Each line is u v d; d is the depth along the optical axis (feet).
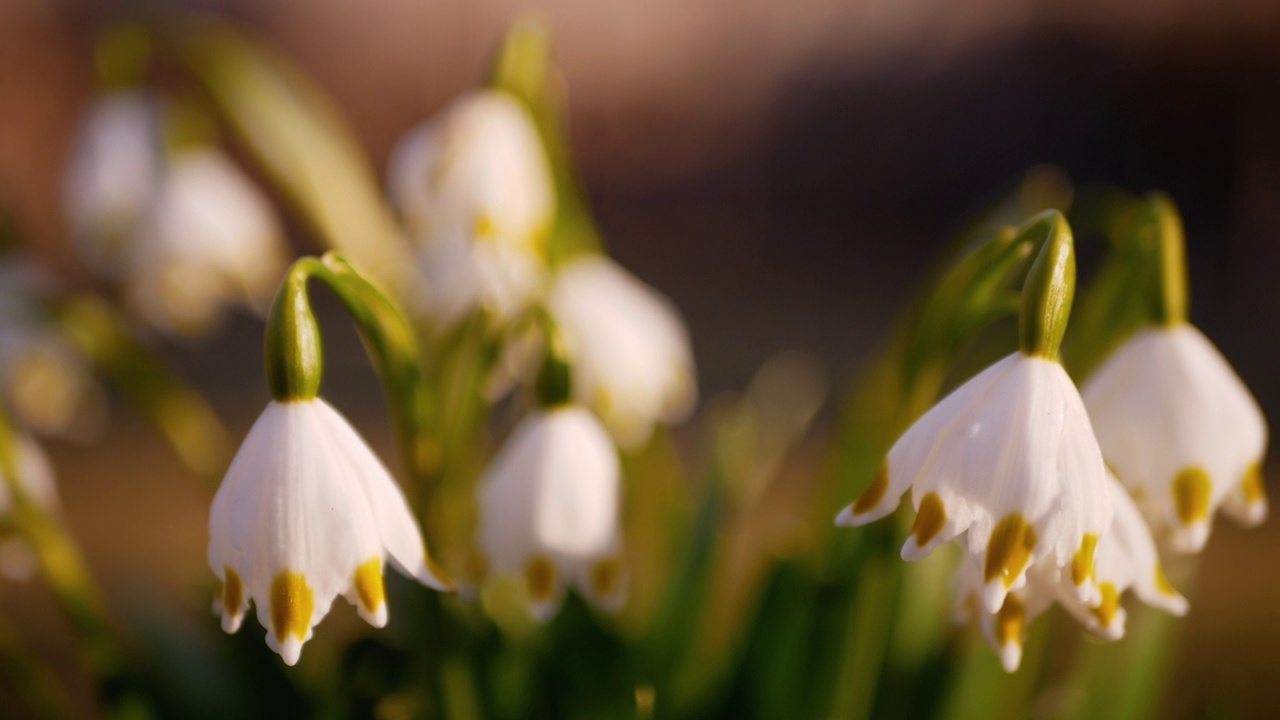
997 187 5.02
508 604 1.16
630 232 5.15
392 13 5.00
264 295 1.29
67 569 1.12
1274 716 1.76
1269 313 3.76
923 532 0.97
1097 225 1.13
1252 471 1.03
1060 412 0.97
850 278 4.62
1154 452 1.03
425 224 1.16
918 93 5.17
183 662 1.19
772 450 1.33
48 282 1.20
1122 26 4.51
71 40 4.11
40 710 1.14
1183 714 1.59
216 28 1.21
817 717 1.15
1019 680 1.14
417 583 1.08
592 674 1.16
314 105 1.24
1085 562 0.96
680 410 1.26
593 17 5.34
